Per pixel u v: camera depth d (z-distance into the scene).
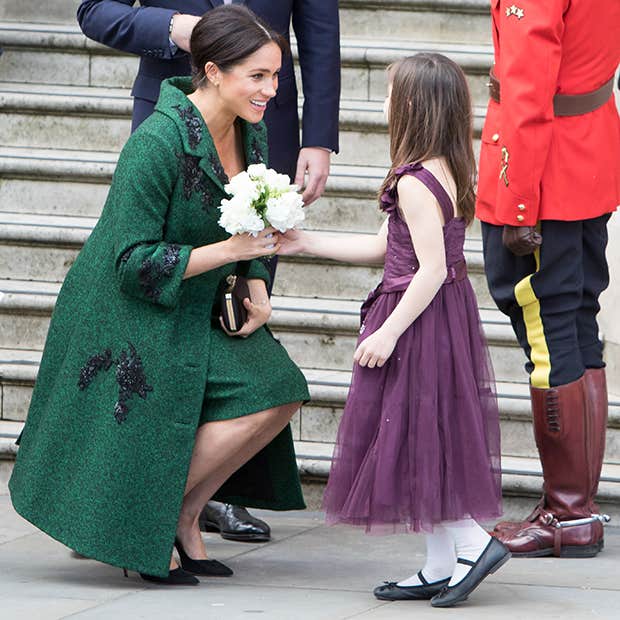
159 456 15.44
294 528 18.64
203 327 15.79
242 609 14.59
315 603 14.91
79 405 15.68
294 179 18.53
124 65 25.48
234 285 16.02
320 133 18.20
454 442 15.03
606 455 19.47
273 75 15.66
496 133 17.23
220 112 15.80
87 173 23.31
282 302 21.64
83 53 25.56
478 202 17.45
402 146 15.20
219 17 15.54
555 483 17.41
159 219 15.45
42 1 26.73
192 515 16.36
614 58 17.12
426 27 25.53
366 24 25.69
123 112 24.27
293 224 15.06
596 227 17.52
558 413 17.19
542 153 16.36
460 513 14.83
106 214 15.91
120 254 15.34
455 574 14.91
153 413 15.45
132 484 15.36
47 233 22.36
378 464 14.91
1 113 24.73
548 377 17.23
